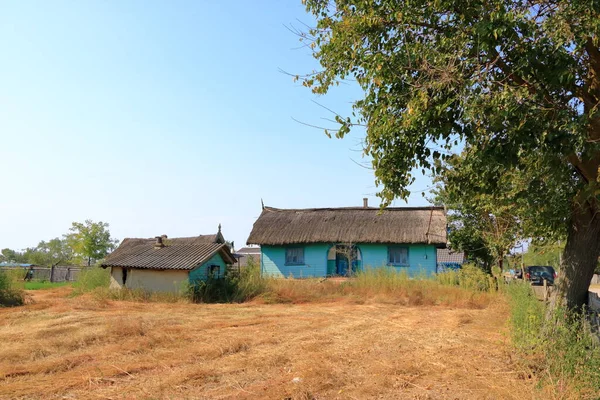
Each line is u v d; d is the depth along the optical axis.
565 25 5.75
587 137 5.96
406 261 28.42
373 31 7.34
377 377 7.20
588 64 6.72
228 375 7.44
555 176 6.71
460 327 12.52
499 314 14.49
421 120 6.51
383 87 7.11
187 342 10.09
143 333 10.96
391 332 11.59
